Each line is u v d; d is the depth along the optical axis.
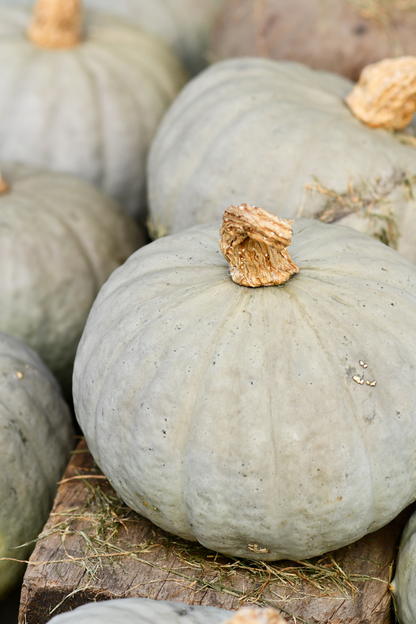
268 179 1.37
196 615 1.12
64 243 1.52
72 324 1.52
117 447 1.19
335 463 1.13
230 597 1.19
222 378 1.14
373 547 1.24
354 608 1.18
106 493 1.29
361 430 1.14
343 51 1.62
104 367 1.20
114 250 1.58
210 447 1.14
